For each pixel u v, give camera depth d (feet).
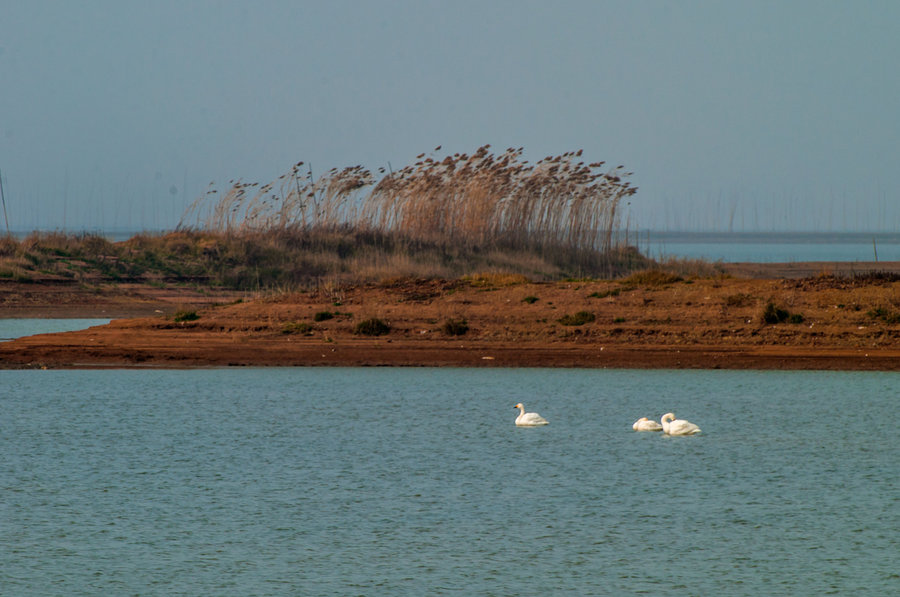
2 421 82.84
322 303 136.15
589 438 77.20
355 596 47.01
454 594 47.26
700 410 86.74
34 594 46.93
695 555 52.03
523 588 47.96
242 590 47.60
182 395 93.97
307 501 61.00
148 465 69.05
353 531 55.67
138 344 119.03
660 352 112.57
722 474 66.64
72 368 108.17
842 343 113.29
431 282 144.05
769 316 120.06
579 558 51.75
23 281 171.73
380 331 124.06
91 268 183.42
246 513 58.70
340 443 75.61
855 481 64.90
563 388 96.99
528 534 55.21
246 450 73.46
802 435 77.66
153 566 50.55
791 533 55.26
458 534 55.21
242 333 124.77
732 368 106.01
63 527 56.18
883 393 92.84
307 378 102.68
